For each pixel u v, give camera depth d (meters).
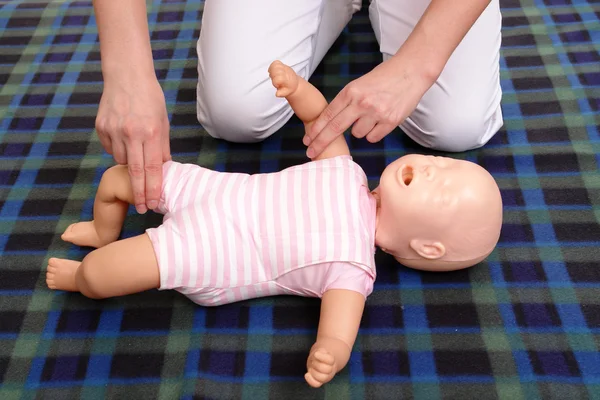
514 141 1.33
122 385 0.99
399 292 1.10
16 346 1.04
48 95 1.46
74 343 1.04
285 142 1.35
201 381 0.99
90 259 0.97
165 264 0.96
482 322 1.06
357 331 0.98
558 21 1.60
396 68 0.96
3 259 1.15
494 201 1.00
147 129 0.92
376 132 0.99
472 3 0.94
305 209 0.99
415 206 0.99
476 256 1.04
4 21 1.63
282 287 1.04
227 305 1.09
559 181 1.26
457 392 0.97
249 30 1.24
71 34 1.60
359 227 0.99
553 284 1.10
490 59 1.27
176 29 1.62
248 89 1.22
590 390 0.97
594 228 1.18
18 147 1.35
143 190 0.98
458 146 1.29
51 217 1.22
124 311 1.08
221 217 0.99
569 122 1.36
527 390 0.97
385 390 0.98
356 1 1.60
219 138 1.35
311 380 0.86
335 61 1.53
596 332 1.04
